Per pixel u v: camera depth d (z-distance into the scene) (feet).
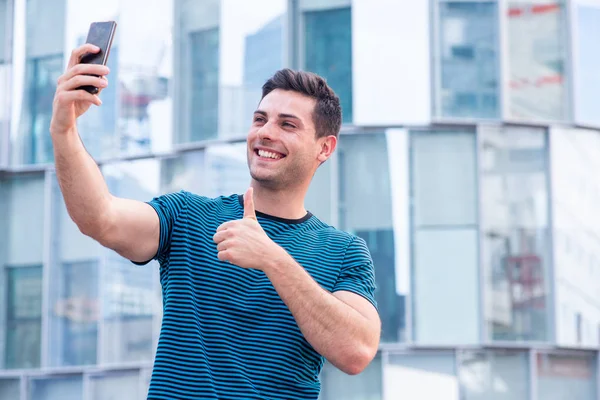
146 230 9.66
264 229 10.25
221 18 37.65
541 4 37.37
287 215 10.50
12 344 39.58
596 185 37.32
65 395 38.86
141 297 38.40
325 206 35.88
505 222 36.32
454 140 36.32
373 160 36.09
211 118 37.91
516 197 36.47
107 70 8.97
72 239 39.70
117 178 38.83
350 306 9.71
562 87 37.19
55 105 8.95
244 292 9.62
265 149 10.41
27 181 40.37
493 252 36.04
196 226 9.92
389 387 35.09
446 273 35.76
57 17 40.42
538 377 35.91
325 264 10.16
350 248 10.39
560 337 36.09
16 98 40.42
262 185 10.41
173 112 38.55
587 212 37.06
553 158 36.76
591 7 37.68
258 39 37.04
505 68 36.58
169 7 39.06
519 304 36.04
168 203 9.98
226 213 10.25
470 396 35.35
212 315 9.48
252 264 9.07
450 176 36.11
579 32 37.40
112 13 39.60
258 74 36.94
